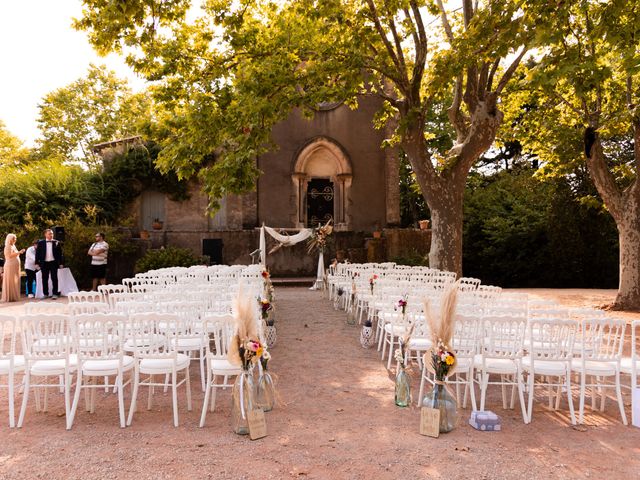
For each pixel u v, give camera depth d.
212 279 9.58
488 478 3.48
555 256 19.94
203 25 10.96
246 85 9.89
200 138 10.23
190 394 5.14
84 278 16.06
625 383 6.05
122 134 28.11
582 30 9.30
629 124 11.83
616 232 19.36
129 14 7.91
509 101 14.06
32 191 16.61
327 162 20.45
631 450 4.00
